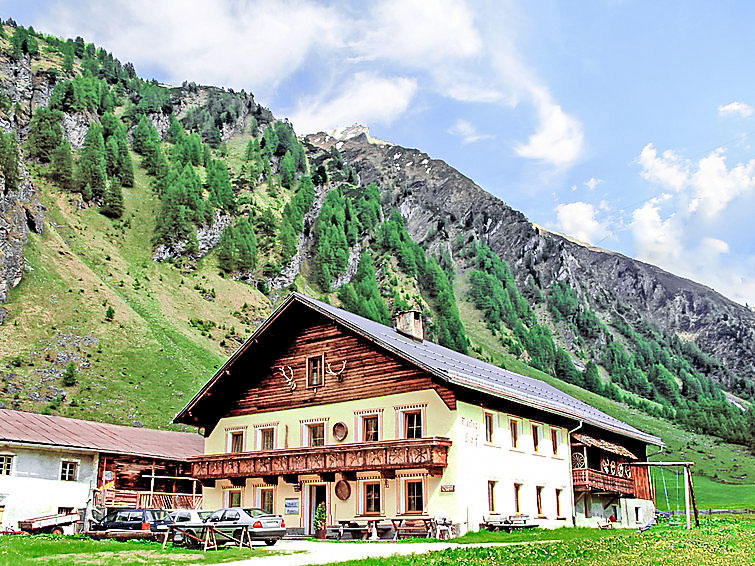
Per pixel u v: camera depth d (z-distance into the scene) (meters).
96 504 39.91
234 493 36.62
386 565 18.14
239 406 37.91
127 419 103.25
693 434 194.00
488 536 28.39
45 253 143.25
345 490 32.19
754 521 38.56
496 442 32.72
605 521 42.78
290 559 20.06
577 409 43.84
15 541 24.22
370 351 33.59
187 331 157.38
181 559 20.17
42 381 105.50
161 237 198.00
